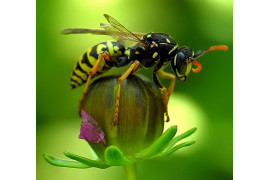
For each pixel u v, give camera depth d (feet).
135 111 0.33
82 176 0.43
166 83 0.44
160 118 0.34
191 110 0.44
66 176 0.43
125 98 0.33
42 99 0.44
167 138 0.33
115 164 0.32
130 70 0.33
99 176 0.43
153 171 0.42
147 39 0.36
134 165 0.33
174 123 0.44
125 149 0.33
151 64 0.36
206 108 0.44
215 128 0.44
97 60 0.34
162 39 0.36
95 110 0.33
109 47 0.35
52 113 0.44
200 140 0.44
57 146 0.44
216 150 0.43
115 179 0.43
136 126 0.33
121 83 0.33
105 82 0.33
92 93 0.33
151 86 0.34
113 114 0.33
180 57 0.35
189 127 0.44
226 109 0.44
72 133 0.44
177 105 0.44
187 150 0.43
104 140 0.33
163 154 0.33
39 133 0.44
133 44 0.36
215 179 0.43
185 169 0.43
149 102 0.33
